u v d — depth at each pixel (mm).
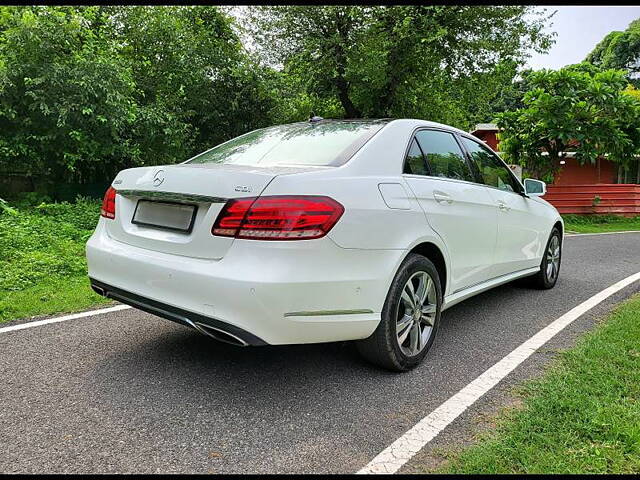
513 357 3410
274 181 2502
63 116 9164
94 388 2820
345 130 3375
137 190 2971
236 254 2457
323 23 14695
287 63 15438
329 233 2543
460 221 3586
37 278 5219
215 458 2189
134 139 11523
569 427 2385
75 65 9531
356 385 2939
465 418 2559
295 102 15789
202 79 13680
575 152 14328
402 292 3006
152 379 2955
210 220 2564
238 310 2410
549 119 13742
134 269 2828
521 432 2357
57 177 10945
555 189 14172
